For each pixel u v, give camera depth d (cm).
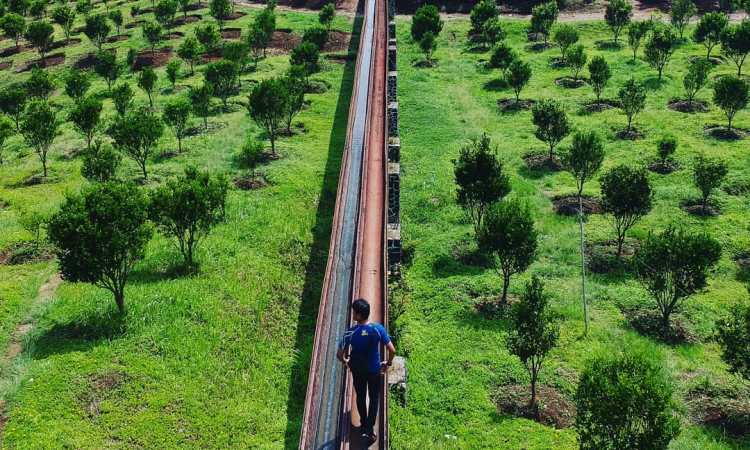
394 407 2319
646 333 2773
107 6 10100
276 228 3716
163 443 2119
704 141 4691
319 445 1802
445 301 3055
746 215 3716
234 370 2533
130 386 2361
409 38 8006
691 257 2662
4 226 3725
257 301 3003
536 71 6588
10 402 2267
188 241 3209
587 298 3044
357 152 4000
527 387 2436
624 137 4888
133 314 2784
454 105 5900
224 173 4441
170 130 5294
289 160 4672
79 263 2628
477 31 8025
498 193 3453
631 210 3284
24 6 9519
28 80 6144
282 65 7019
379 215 3106
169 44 7756
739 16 7794
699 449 2100
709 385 2412
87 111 4669
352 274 2662
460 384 2459
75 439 2098
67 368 2427
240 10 9238
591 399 1853
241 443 2152
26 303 2947
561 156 4656
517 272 2995
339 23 8538
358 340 1350
